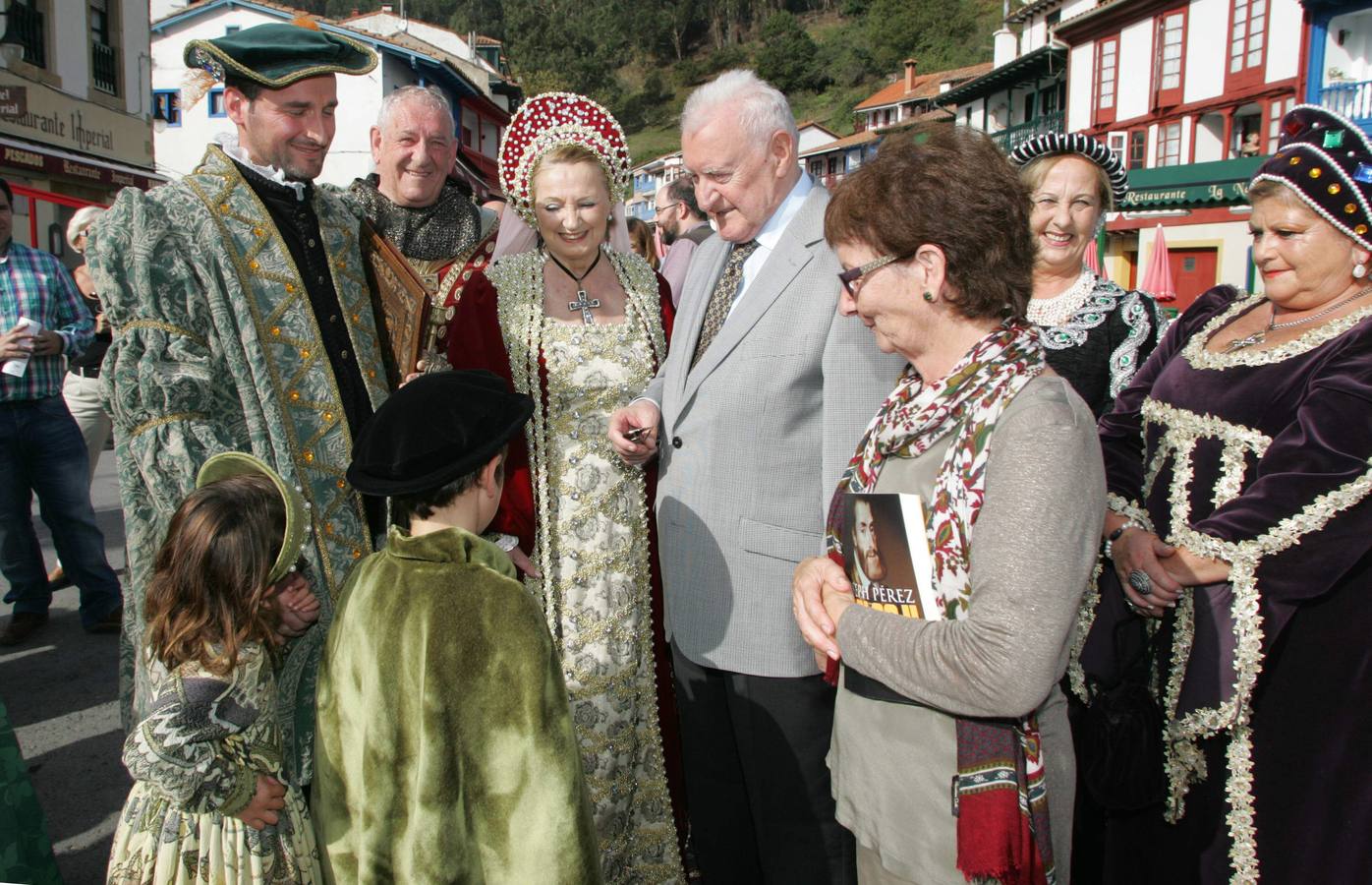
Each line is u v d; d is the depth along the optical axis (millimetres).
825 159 46688
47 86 14211
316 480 2295
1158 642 2105
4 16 13281
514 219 3695
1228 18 20766
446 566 1668
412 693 1617
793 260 2332
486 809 1619
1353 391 1771
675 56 84188
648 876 2830
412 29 31938
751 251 2523
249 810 1880
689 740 2676
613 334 2762
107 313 2074
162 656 1814
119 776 3465
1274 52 19672
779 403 2328
